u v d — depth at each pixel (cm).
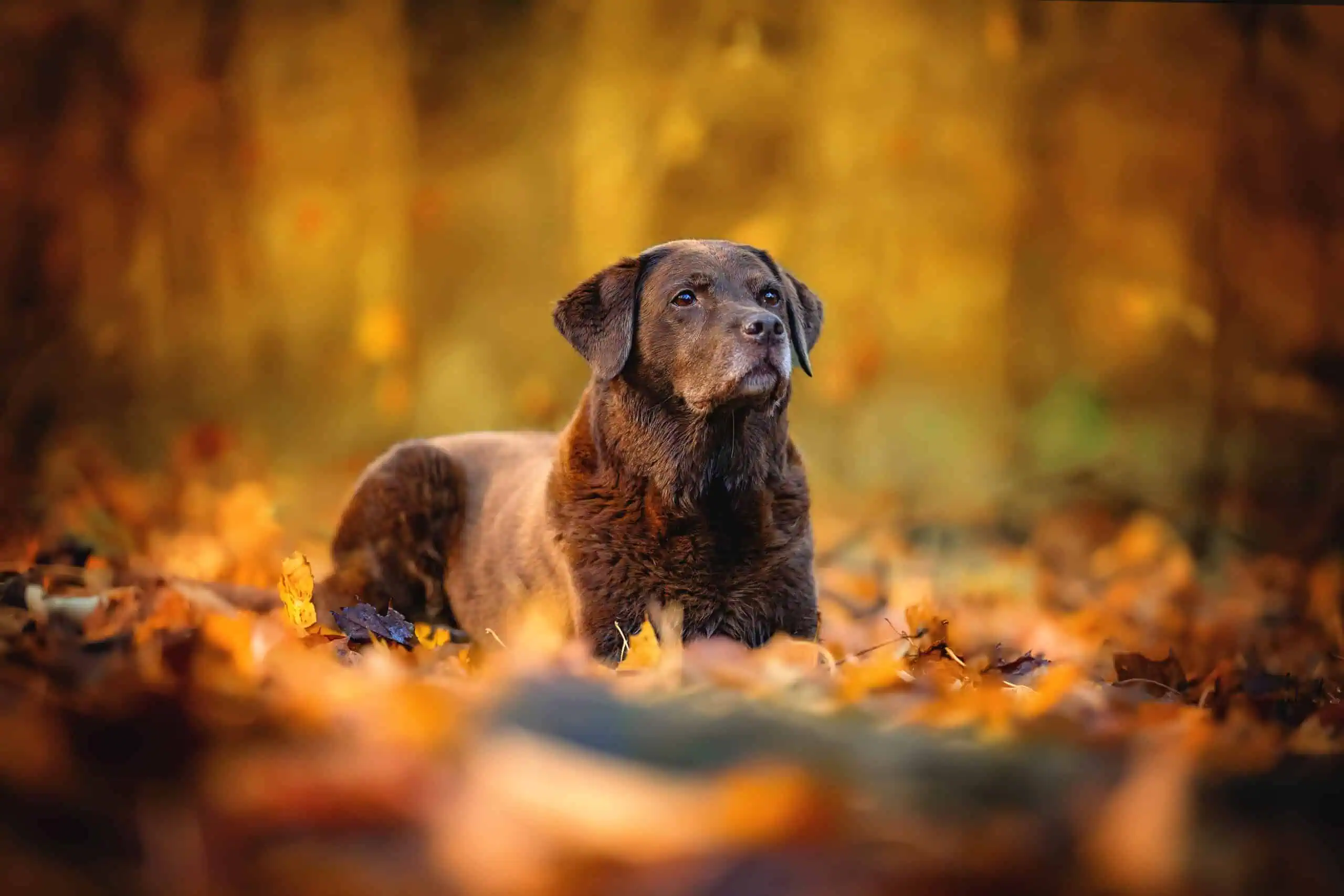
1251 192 1695
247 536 1062
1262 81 1703
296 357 2159
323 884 256
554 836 269
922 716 385
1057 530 1449
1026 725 378
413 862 267
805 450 1970
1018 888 265
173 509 1234
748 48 2266
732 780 295
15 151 1739
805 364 698
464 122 2461
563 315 663
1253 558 1324
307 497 1502
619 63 2308
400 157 2322
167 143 1923
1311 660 769
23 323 1695
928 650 588
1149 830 280
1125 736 386
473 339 2250
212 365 1997
